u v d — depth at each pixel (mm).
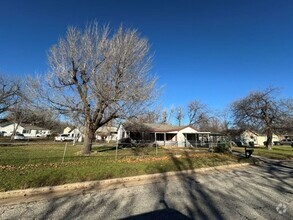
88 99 15414
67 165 10273
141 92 15578
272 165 15477
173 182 8875
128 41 15906
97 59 15250
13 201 6117
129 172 9742
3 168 8906
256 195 7000
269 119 33844
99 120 16047
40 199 6340
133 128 25922
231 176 10414
